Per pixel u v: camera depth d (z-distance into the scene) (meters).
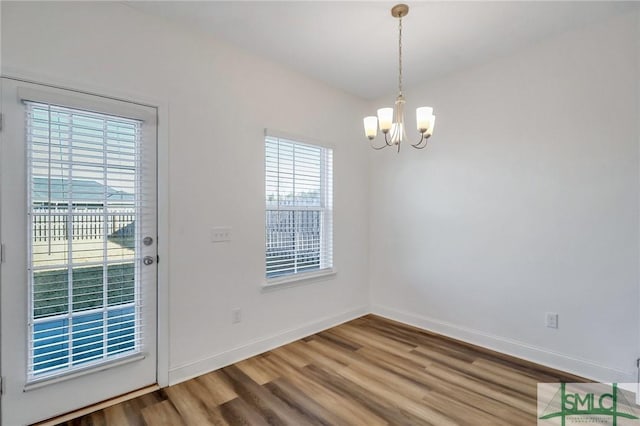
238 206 2.71
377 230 3.90
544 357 2.63
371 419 1.93
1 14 1.72
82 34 1.96
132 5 2.13
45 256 1.85
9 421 1.77
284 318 3.06
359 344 3.04
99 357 2.05
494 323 2.92
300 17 2.29
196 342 2.45
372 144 3.93
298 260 3.23
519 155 2.76
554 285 2.58
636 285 2.23
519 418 1.93
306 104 3.24
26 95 1.76
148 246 2.23
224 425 1.88
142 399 2.12
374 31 2.46
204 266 2.50
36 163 1.82
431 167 3.38
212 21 2.34
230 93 2.65
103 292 2.05
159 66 2.27
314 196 3.39
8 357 1.76
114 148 2.09
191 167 2.42
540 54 2.64
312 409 2.03
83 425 1.86
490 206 2.94
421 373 2.48
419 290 3.49
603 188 2.36
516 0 2.09
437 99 3.32
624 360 2.28
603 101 2.35
